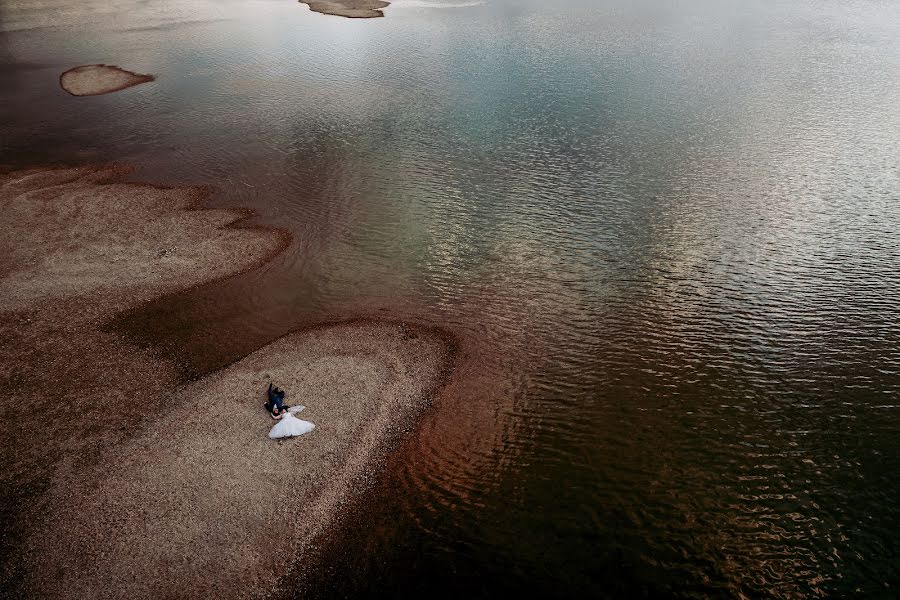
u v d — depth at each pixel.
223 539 20.48
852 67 72.12
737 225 40.19
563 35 91.38
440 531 21.09
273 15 105.50
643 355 29.53
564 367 28.92
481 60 78.75
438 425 25.62
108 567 19.50
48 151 52.22
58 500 21.75
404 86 68.94
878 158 48.62
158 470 22.97
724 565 19.77
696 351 29.64
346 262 37.28
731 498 22.05
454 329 31.64
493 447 24.55
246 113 60.94
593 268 36.38
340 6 112.62
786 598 18.78
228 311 32.88
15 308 32.44
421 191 45.59
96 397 26.78
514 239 39.47
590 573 19.64
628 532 20.92
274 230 40.56
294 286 35.09
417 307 33.34
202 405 26.27
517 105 62.72
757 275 35.12
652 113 59.62
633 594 19.00
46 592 18.77
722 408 26.22
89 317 32.00
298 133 56.16
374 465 23.59
